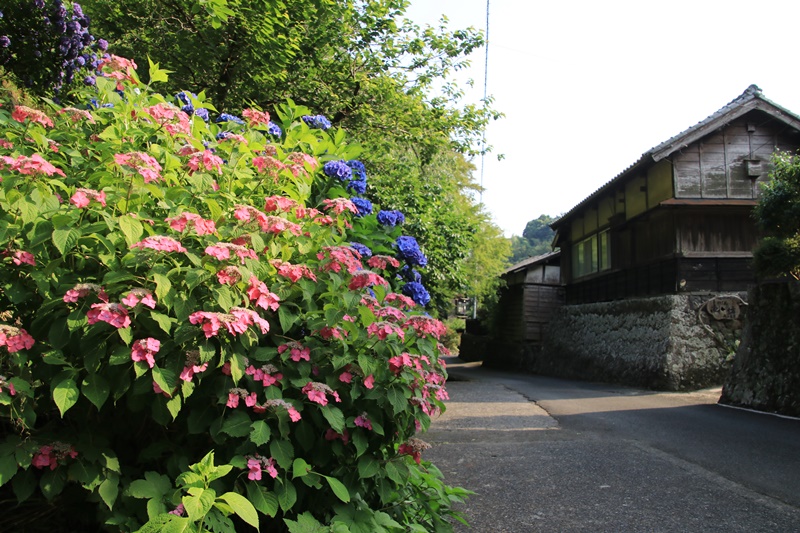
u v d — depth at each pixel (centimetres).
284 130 382
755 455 553
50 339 182
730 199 1445
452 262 993
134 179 214
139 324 192
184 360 188
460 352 3612
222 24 812
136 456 214
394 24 1038
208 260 202
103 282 185
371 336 240
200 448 220
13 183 200
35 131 245
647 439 636
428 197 974
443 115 1152
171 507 182
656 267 1556
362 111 1012
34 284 200
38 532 208
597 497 408
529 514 369
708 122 1414
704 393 1202
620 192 1795
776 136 1484
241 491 200
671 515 371
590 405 973
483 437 646
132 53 865
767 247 972
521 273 2578
